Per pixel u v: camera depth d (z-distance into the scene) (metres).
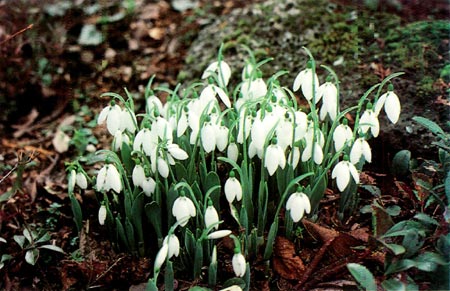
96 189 0.81
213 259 0.72
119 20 1.15
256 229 0.76
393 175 0.83
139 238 0.79
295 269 0.76
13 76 1.09
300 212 0.71
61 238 0.85
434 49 0.96
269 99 0.75
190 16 1.16
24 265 0.82
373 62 0.97
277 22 1.06
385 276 0.73
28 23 1.12
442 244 0.71
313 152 0.74
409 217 0.80
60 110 1.08
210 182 0.75
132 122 0.77
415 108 0.89
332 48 1.01
